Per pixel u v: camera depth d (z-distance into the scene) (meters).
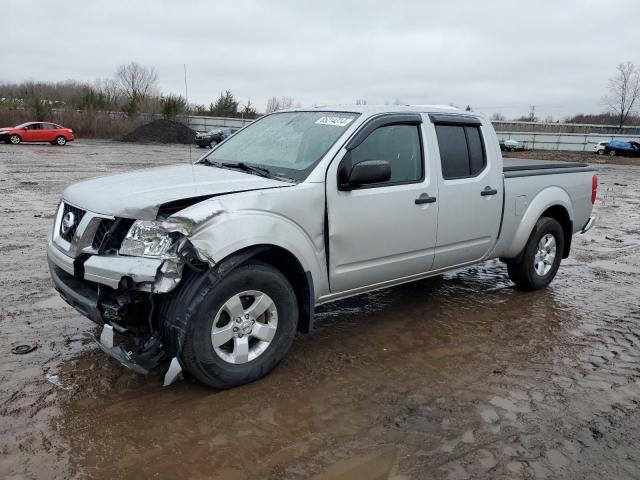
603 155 43.03
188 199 3.37
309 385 3.72
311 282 3.86
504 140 46.84
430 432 3.21
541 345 4.57
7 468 2.75
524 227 5.57
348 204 4.02
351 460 2.92
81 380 3.66
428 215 4.57
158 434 3.09
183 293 3.30
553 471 2.89
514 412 3.47
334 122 4.34
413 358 4.22
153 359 3.34
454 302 5.60
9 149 28.80
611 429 3.31
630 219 11.75
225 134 37.75
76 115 48.78
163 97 54.28
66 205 3.92
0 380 3.61
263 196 3.56
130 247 3.26
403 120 4.50
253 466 2.84
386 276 4.48
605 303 5.74
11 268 6.21
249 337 3.65
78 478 2.70
